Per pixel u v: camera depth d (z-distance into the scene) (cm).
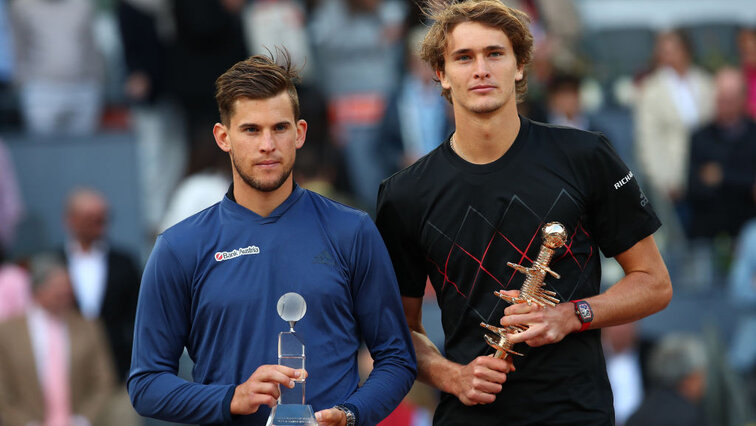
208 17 3375
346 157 3344
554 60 3547
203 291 1230
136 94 3512
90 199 2692
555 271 1267
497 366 1224
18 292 2684
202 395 1193
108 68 3897
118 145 3444
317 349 1220
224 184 2712
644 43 4078
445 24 1254
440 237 1287
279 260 1230
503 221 1269
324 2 3925
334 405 1220
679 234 3256
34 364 2444
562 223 1259
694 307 3105
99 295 2680
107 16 4022
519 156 1273
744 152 3197
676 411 2325
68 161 3412
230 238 1238
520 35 1248
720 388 2783
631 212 1277
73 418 2448
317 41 3884
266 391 1157
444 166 1292
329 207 1270
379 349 1266
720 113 3209
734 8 4428
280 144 1210
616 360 2722
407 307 1370
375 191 3706
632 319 1275
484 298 1282
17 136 3391
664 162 3397
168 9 3488
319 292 1224
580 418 1261
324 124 3048
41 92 3409
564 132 1283
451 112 3142
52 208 3397
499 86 1238
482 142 1266
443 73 1291
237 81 1207
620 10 4384
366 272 1255
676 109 3409
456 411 1308
